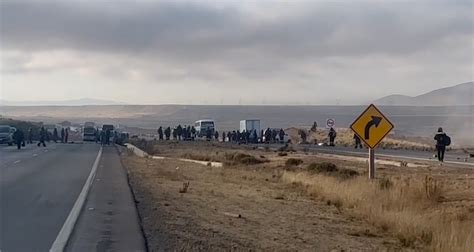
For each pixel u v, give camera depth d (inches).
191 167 1707.7
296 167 1611.7
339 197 952.3
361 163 1777.8
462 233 629.9
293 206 914.7
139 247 526.9
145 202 864.3
